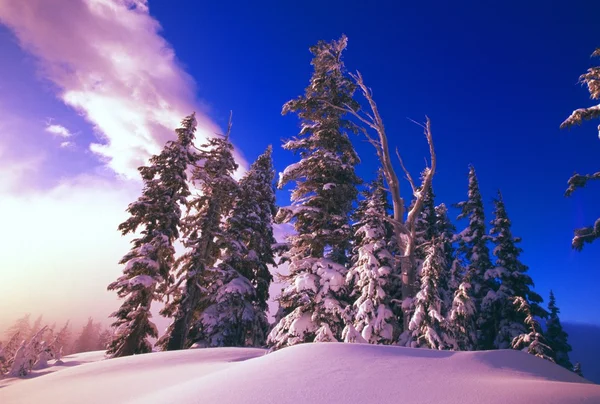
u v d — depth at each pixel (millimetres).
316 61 16547
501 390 3637
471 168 26172
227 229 23219
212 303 20766
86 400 5637
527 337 12203
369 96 15773
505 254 22375
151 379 6617
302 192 15492
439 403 3314
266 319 22172
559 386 3812
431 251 12586
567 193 11195
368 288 14062
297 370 4758
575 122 11141
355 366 4832
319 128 15844
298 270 13805
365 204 20531
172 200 19906
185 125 22203
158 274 18391
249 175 25641
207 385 4727
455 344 11797
